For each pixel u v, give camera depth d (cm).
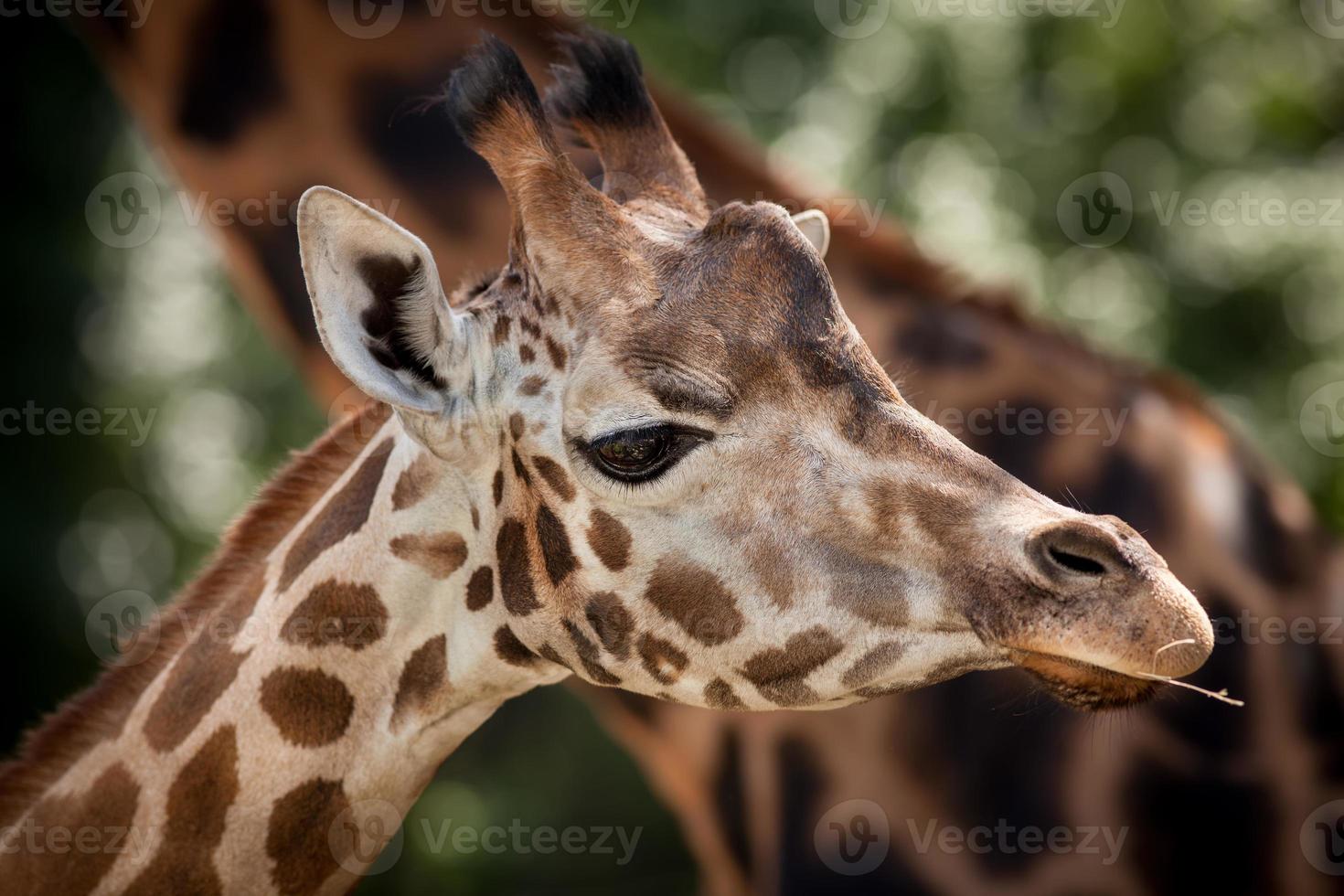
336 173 1366
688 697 783
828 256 1249
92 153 2762
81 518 2875
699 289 738
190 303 2948
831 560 727
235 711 825
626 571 757
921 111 2455
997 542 692
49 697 2741
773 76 2631
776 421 730
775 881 1158
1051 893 1076
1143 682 664
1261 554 1124
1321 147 2375
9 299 2697
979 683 1102
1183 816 1073
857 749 1129
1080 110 2438
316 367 1411
